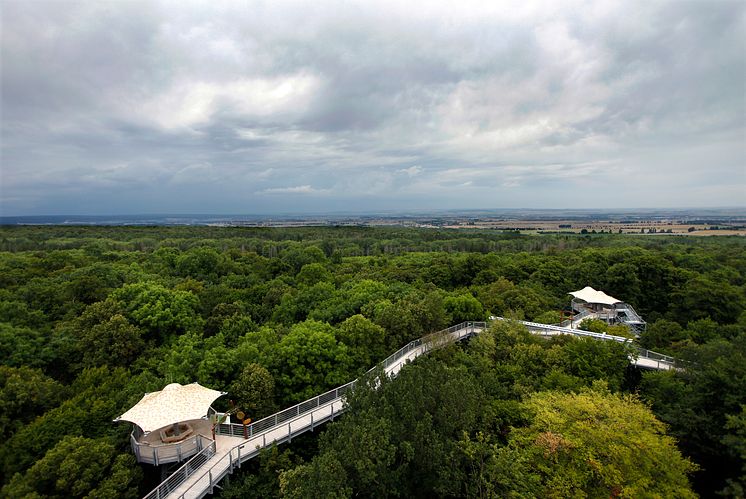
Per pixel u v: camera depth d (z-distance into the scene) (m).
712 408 23.73
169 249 74.56
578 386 27.39
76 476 18.12
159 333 35.62
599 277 59.53
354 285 47.97
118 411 23.36
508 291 50.38
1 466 19.30
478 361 32.09
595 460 19.11
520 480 19.11
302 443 25.61
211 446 22.03
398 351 33.91
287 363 28.50
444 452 19.55
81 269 48.59
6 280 42.47
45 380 25.69
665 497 18.50
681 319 46.75
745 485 19.14
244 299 47.50
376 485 18.55
